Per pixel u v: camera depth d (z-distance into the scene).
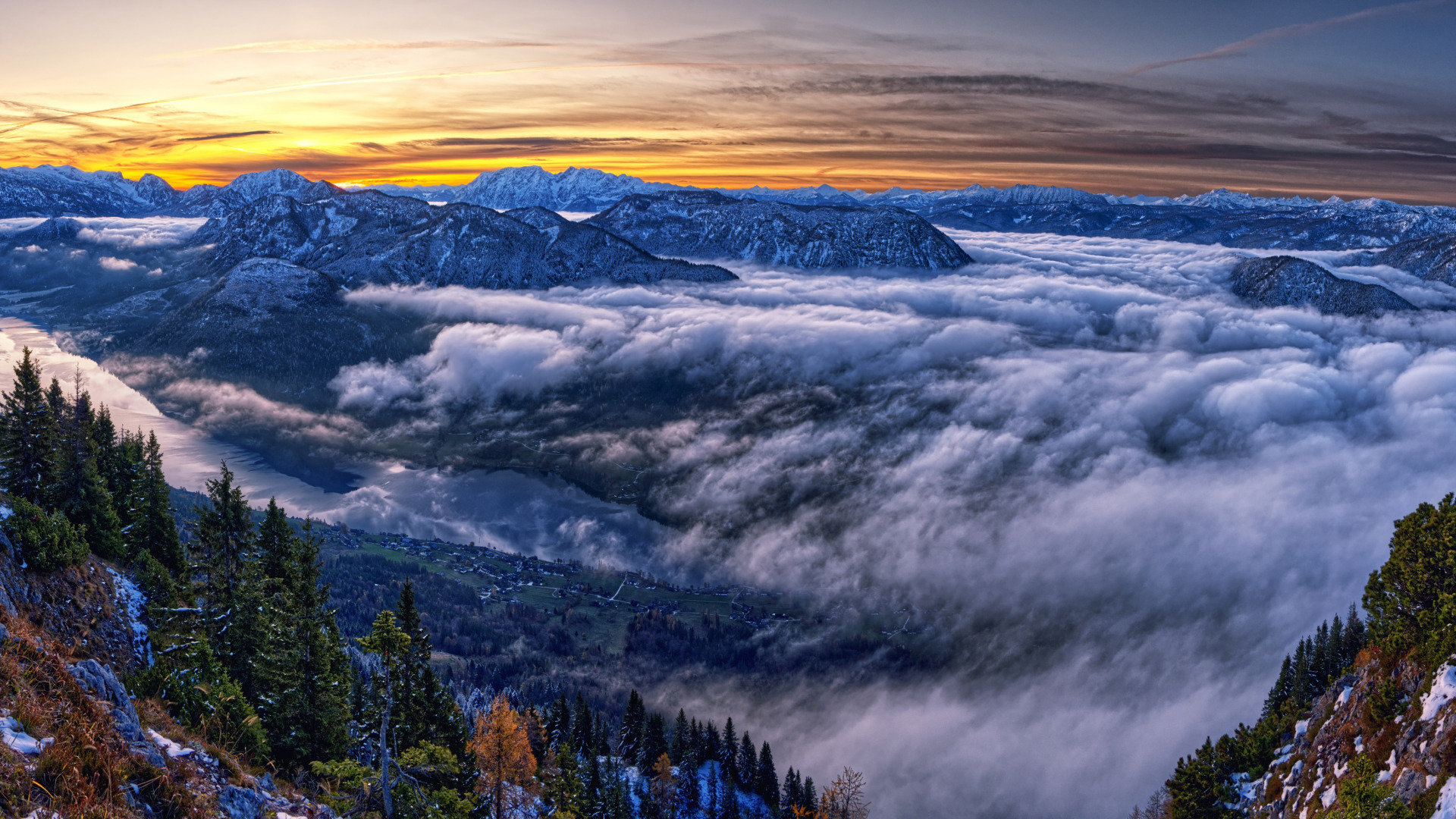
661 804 110.75
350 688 59.78
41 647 27.27
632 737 127.12
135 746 25.62
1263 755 76.44
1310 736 69.62
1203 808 74.31
